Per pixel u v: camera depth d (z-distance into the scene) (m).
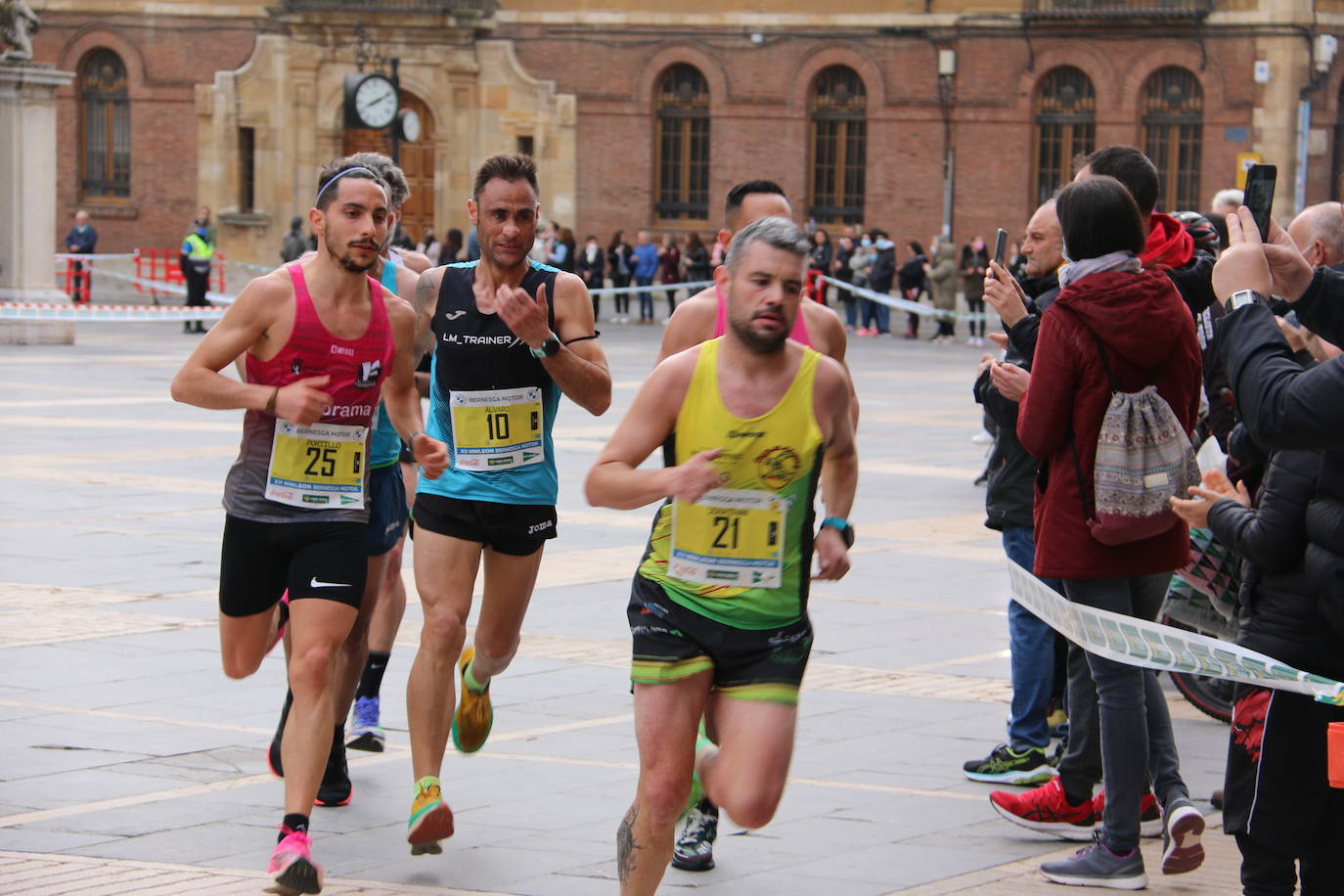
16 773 10.16
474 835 9.28
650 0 58.00
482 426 9.38
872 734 11.41
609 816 9.63
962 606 15.45
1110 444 8.45
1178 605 10.19
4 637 13.45
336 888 8.41
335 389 8.93
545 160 59.41
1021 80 53.91
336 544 8.88
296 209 61.47
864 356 44.78
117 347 41.16
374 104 45.41
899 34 55.25
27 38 40.72
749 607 7.45
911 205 55.66
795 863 8.95
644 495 7.25
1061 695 11.28
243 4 61.41
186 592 15.20
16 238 40.97
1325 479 7.35
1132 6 52.25
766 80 56.97
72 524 18.34
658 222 58.94
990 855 9.13
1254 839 7.79
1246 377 6.96
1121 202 8.62
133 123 62.97
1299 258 7.12
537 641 13.84
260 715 11.55
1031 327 9.52
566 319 9.51
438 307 9.47
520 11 59.34
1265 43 51.06
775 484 7.46
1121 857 8.72
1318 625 7.58
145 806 9.62
